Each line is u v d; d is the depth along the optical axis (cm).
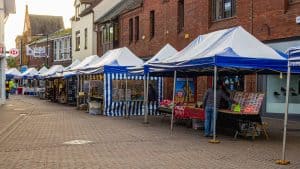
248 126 1383
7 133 1553
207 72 1889
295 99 1928
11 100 4269
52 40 6231
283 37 1870
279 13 1891
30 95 5669
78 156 1073
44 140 1364
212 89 1438
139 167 934
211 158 1040
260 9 2003
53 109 2930
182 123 1877
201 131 1590
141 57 3331
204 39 1582
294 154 1098
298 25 1797
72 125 1823
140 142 1305
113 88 2366
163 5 2984
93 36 4484
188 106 1720
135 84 2380
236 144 1267
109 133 1531
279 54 1416
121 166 945
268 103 2028
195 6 2566
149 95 2369
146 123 1884
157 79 2409
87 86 2895
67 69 3334
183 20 2775
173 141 1326
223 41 1427
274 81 2000
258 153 1111
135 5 3438
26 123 1925
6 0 3288
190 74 2002
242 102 1488
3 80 3475
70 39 5584
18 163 988
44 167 939
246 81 2112
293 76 1936
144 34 3281
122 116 2311
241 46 1379
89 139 1377
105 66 2280
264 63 1345
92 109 2481
